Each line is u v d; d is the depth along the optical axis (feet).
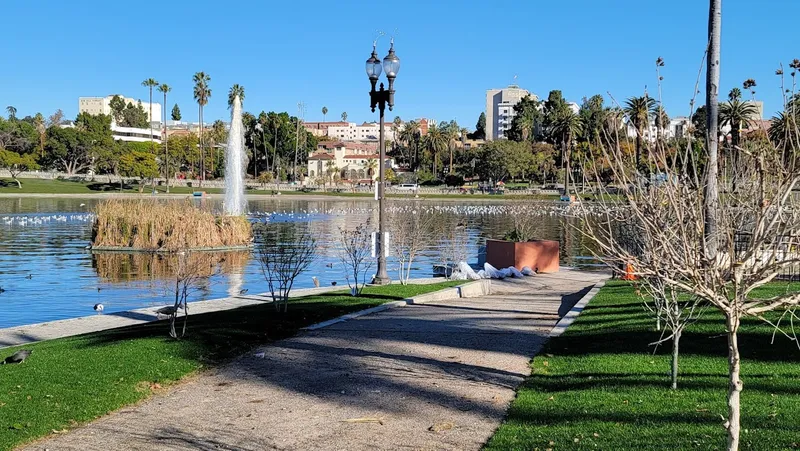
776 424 21.27
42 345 38.24
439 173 529.04
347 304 51.57
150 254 106.83
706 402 23.95
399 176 496.23
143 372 30.78
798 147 15.24
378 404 26.58
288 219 203.72
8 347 38.96
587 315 44.14
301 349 36.47
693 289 15.96
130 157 354.33
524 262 78.07
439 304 53.72
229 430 23.94
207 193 367.04
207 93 424.05
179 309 53.16
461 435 22.90
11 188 341.21
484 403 26.37
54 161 416.05
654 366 29.37
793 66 18.03
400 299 54.24
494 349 35.86
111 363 32.09
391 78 61.11
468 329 41.81
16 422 23.97
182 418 25.31
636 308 45.01
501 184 419.33
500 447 21.07
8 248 115.34
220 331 39.40
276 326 41.65
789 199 17.21
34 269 89.92
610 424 22.20
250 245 120.37
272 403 27.02
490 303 54.39
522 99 523.70
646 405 23.97
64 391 27.66
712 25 45.78
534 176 437.99
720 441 19.90
